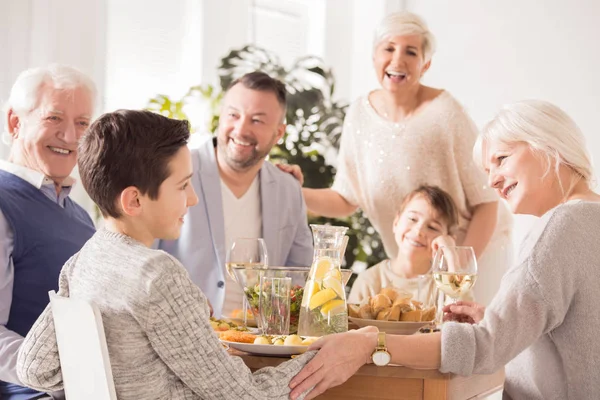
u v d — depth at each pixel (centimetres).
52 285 220
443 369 167
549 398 179
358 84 495
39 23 378
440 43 466
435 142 371
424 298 233
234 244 220
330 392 173
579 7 424
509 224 390
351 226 445
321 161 451
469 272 202
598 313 171
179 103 426
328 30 496
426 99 376
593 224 173
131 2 421
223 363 145
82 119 241
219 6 455
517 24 442
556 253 170
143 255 143
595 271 171
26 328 216
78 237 230
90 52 402
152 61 431
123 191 149
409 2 477
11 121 241
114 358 144
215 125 439
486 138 194
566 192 186
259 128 295
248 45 451
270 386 152
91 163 150
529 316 169
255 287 203
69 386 151
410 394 169
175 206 153
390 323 193
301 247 316
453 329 168
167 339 141
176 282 141
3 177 224
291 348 169
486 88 451
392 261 340
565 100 429
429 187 335
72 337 144
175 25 440
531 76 438
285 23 487
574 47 426
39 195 227
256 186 308
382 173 381
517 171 187
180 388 148
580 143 186
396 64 369
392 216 387
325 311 182
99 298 144
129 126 150
